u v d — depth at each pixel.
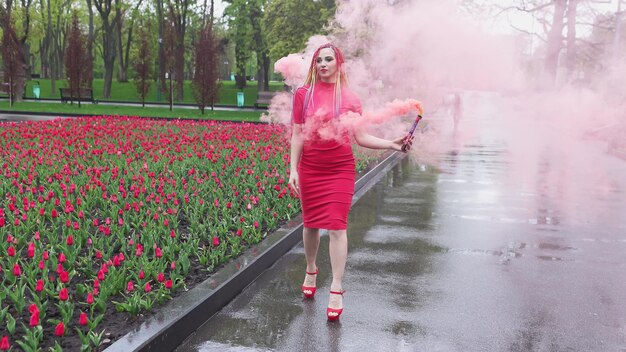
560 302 4.90
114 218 6.63
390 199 9.91
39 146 11.61
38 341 3.52
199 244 6.08
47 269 4.53
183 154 11.83
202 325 4.28
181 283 4.62
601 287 5.33
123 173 9.68
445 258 6.25
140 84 38.03
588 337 4.16
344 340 4.04
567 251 6.63
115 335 3.69
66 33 64.25
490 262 6.12
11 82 34.34
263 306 4.71
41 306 3.87
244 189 8.91
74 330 3.77
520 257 6.34
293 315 4.51
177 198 7.89
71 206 6.59
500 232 7.53
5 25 35.66
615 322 4.46
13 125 16.31
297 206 7.86
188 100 52.62
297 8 32.47
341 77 4.40
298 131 4.44
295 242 6.84
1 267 4.87
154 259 5.01
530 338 4.12
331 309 4.37
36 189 8.02
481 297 5.00
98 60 84.69
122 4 53.72
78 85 36.88
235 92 55.66
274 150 12.37
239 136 15.20
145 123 19.80
